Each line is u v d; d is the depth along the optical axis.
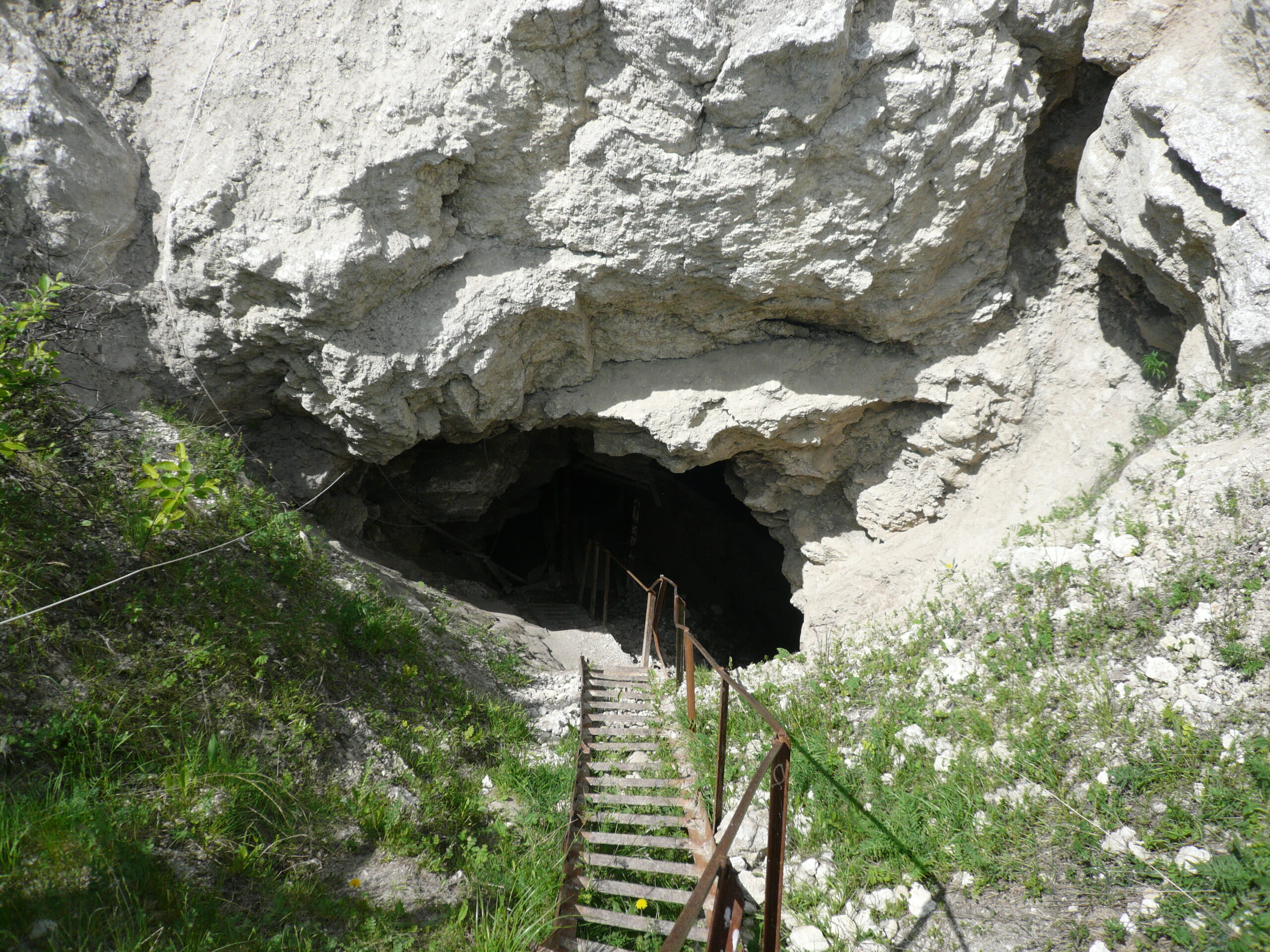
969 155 5.64
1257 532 4.39
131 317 6.08
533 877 3.58
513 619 8.33
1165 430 5.59
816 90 5.18
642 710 5.65
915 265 6.15
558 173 5.82
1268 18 4.48
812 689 5.38
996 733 4.40
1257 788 3.48
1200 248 5.15
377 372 6.21
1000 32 5.47
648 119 5.46
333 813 3.66
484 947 3.09
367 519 8.49
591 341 7.05
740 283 6.22
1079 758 4.02
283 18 5.57
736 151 5.59
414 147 5.47
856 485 7.90
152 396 6.26
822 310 6.63
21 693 3.10
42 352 4.05
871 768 4.45
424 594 7.13
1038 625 4.87
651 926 3.31
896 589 7.31
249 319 6.03
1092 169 5.82
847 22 4.99
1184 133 4.90
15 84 5.25
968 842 3.80
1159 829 3.51
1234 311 4.84
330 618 4.93
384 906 3.29
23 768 2.91
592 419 7.70
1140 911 3.27
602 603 13.49
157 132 5.95
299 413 7.08
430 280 6.18
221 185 5.64
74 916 2.53
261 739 3.73
